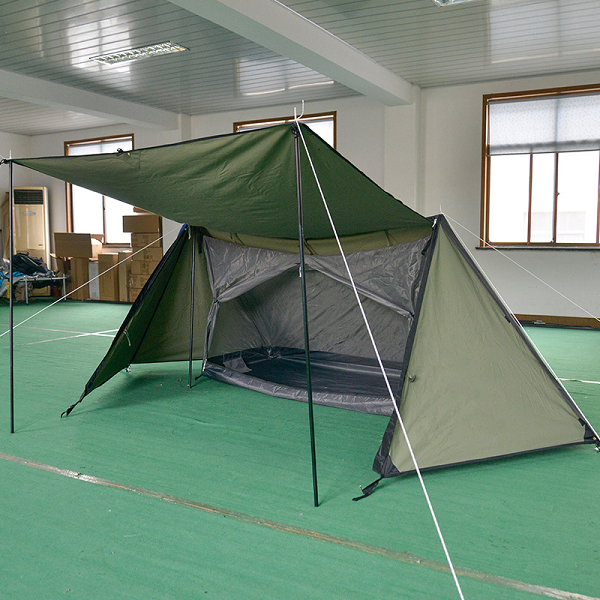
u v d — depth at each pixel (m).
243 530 2.19
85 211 10.48
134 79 6.84
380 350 4.50
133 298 9.18
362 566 1.95
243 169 2.59
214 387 4.23
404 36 5.25
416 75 6.60
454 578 1.81
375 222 3.37
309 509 2.35
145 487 2.56
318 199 2.92
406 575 1.90
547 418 2.93
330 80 6.86
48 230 10.63
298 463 2.83
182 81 6.93
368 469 2.76
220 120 8.73
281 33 4.54
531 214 6.93
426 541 2.11
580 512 2.32
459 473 2.70
